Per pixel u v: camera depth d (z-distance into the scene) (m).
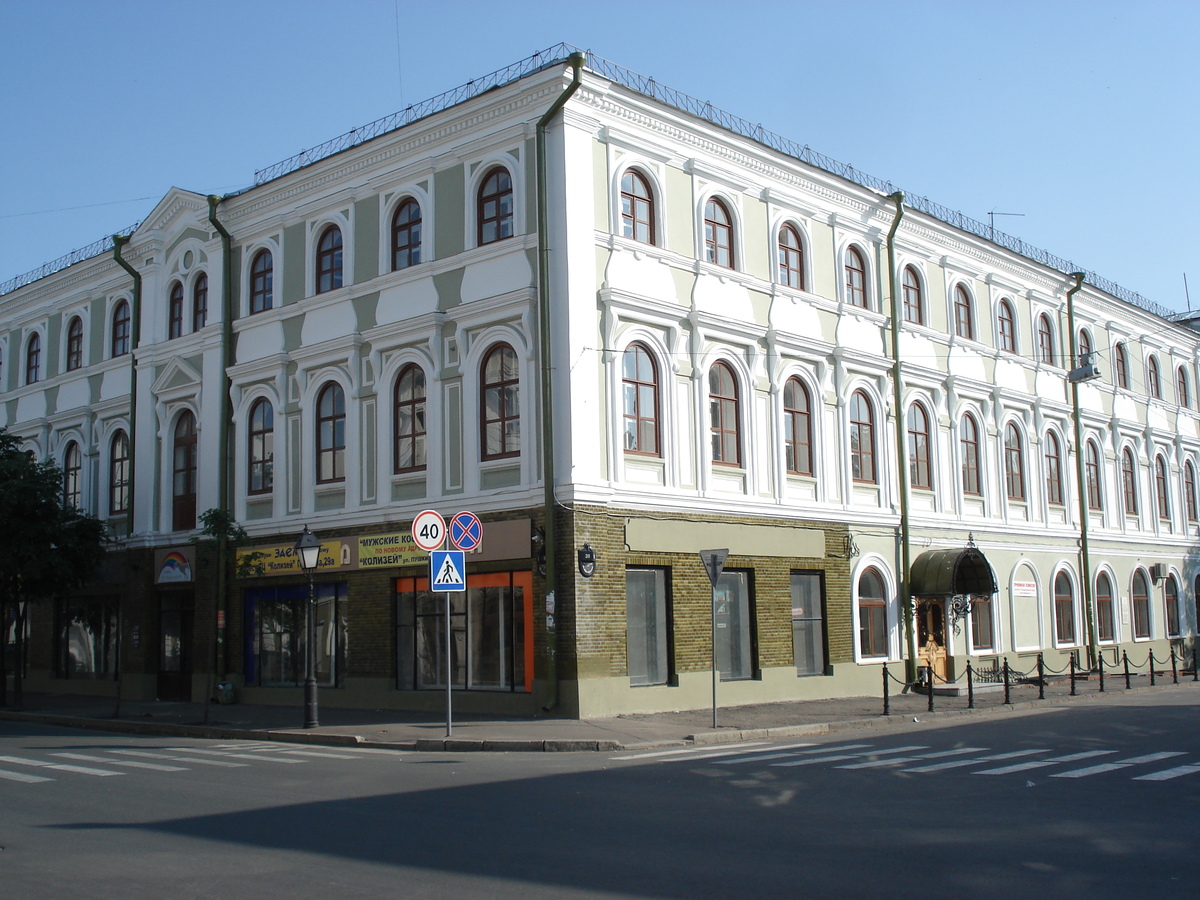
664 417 22.48
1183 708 22.67
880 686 26.66
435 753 16.62
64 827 10.20
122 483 30.83
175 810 11.09
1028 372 34.62
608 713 20.25
